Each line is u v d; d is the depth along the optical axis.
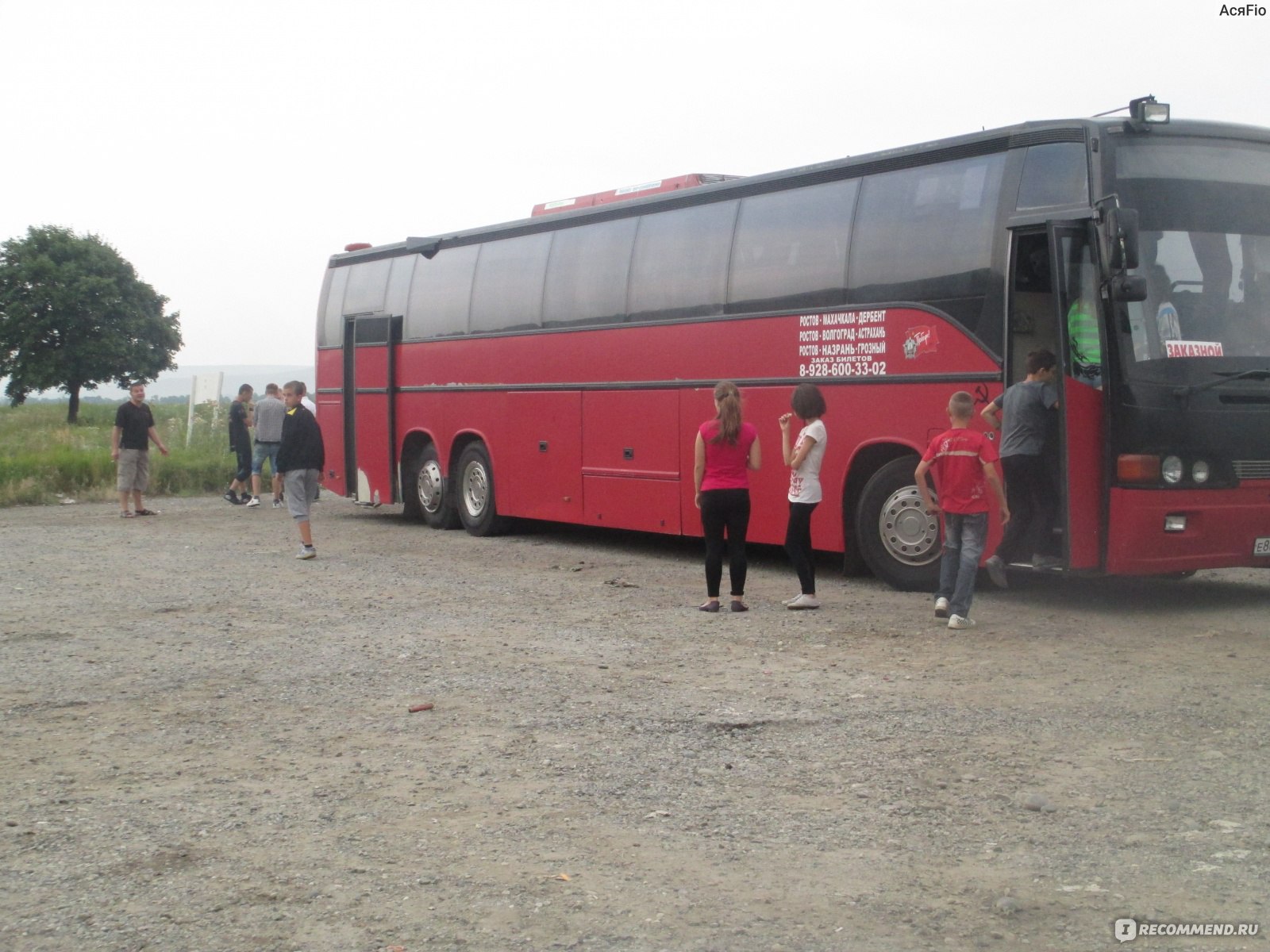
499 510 18.38
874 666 9.07
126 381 106.75
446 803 6.07
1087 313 10.84
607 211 16.41
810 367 13.41
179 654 9.74
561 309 17.06
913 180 12.46
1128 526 10.54
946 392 12.00
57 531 19.88
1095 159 10.88
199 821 5.83
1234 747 6.81
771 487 13.88
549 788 6.30
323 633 10.62
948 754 6.78
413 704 7.99
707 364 14.67
